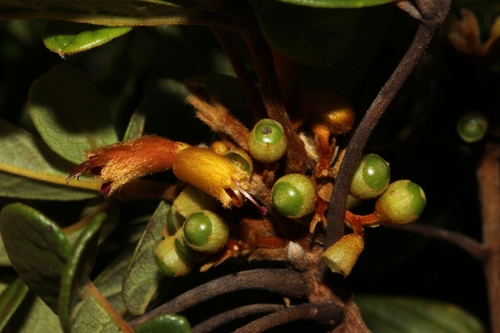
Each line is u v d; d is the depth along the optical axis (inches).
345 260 12.7
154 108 15.8
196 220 13.0
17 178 14.7
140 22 12.8
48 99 14.4
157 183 14.0
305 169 13.4
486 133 15.9
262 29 12.2
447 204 16.8
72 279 12.9
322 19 12.3
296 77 13.4
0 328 13.6
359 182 13.0
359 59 14.5
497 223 16.1
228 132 13.3
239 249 13.3
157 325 12.8
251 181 13.0
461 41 15.4
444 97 15.8
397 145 15.9
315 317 13.4
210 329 13.9
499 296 15.9
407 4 12.0
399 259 16.4
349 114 13.2
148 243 14.2
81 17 12.8
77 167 13.1
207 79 14.6
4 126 14.7
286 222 13.4
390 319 17.6
